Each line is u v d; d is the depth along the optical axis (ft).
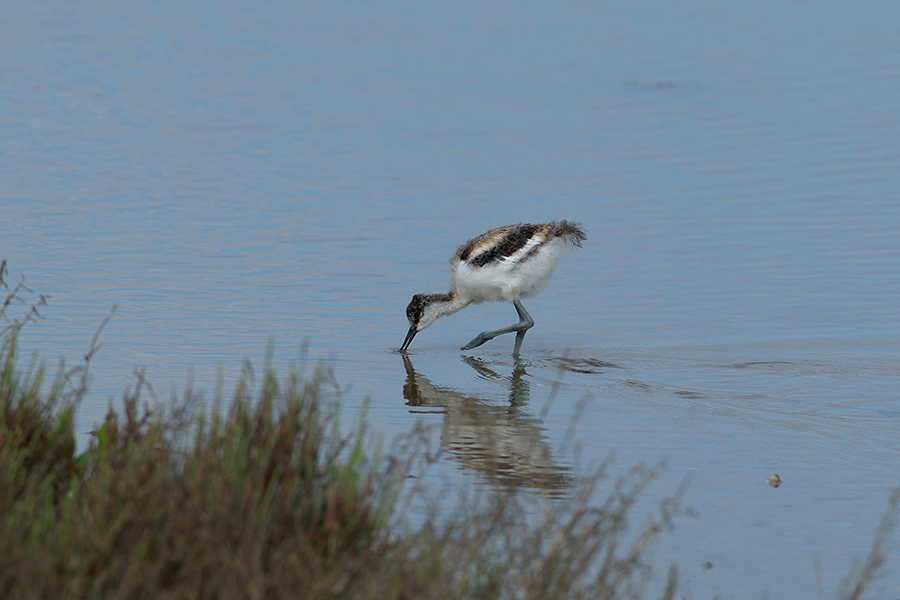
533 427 33.73
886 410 35.50
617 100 97.35
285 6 144.46
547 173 74.38
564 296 51.34
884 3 138.31
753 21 132.05
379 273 53.47
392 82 105.81
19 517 19.80
